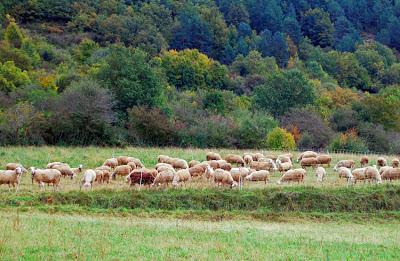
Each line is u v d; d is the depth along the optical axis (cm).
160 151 5853
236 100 9806
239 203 3534
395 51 17238
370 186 3900
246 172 4075
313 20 17750
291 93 9575
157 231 2670
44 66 11325
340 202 3653
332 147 6862
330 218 3472
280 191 3675
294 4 19012
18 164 4131
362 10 19575
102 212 3250
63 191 3472
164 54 12550
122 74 7544
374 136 7969
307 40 16838
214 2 17912
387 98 9038
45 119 6431
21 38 12300
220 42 15150
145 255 2184
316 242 2609
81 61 11919
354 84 13862
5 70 8862
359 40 16762
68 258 2092
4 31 12650
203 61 11938
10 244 2209
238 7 17325
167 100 8719
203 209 3459
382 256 2394
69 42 13912
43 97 7031
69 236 2423
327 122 8719
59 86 8862
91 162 4912
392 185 3922
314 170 4772
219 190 3644
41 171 3538
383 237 2898
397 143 7538
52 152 5456
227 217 3347
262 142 7019
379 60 14775
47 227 2581
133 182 3747
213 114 8169
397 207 3712
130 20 14650
